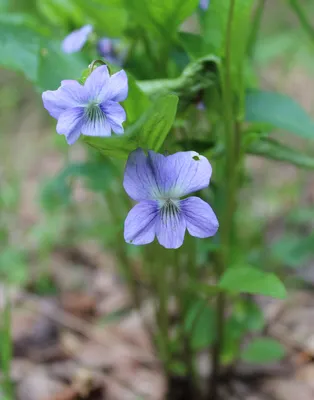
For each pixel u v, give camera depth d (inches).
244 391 12.5
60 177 11.5
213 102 9.6
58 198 12.8
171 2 9.5
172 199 8.0
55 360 13.7
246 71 11.1
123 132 7.8
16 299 15.6
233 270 8.8
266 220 16.5
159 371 13.1
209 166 7.9
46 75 9.6
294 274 15.6
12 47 10.2
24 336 14.3
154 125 7.9
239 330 11.8
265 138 10.0
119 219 12.3
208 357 13.2
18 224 19.4
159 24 9.8
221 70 9.1
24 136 25.5
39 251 17.1
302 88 26.0
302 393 12.4
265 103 10.3
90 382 12.7
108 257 17.6
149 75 10.8
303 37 19.0
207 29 9.4
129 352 13.7
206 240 11.2
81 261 17.8
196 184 7.9
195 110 10.3
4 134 25.7
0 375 12.9
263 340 11.9
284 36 19.1
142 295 15.5
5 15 11.4
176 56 10.4
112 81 7.7
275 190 18.4
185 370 11.7
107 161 11.5
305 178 18.3
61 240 17.0
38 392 12.7
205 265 12.6
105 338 14.3
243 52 9.4
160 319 11.2
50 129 24.9
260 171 21.1
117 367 13.3
